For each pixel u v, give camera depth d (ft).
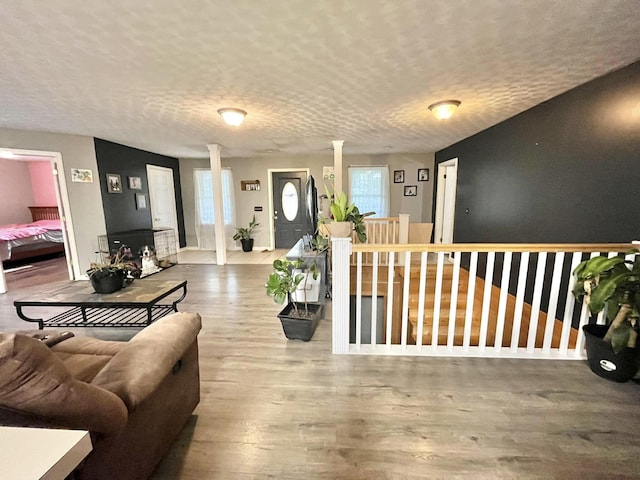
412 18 5.49
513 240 11.53
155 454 4.22
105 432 3.12
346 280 7.40
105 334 9.13
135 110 10.90
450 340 7.64
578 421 5.29
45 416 2.79
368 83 8.55
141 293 8.88
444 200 20.01
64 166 14.61
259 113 11.44
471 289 7.39
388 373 6.78
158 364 4.11
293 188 22.99
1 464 1.64
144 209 19.36
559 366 7.00
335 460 4.57
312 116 11.89
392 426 5.21
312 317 8.43
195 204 23.73
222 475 4.33
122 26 5.62
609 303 5.90
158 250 20.57
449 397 5.95
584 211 8.29
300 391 6.17
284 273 8.56
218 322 9.74
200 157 22.90
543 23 5.64
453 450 4.71
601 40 6.20
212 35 5.98
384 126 13.42
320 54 6.86
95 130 13.98
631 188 7.02
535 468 4.40
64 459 1.70
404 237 14.33
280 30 5.85
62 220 14.82
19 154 13.50
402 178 21.95
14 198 23.15
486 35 6.07
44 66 7.26
